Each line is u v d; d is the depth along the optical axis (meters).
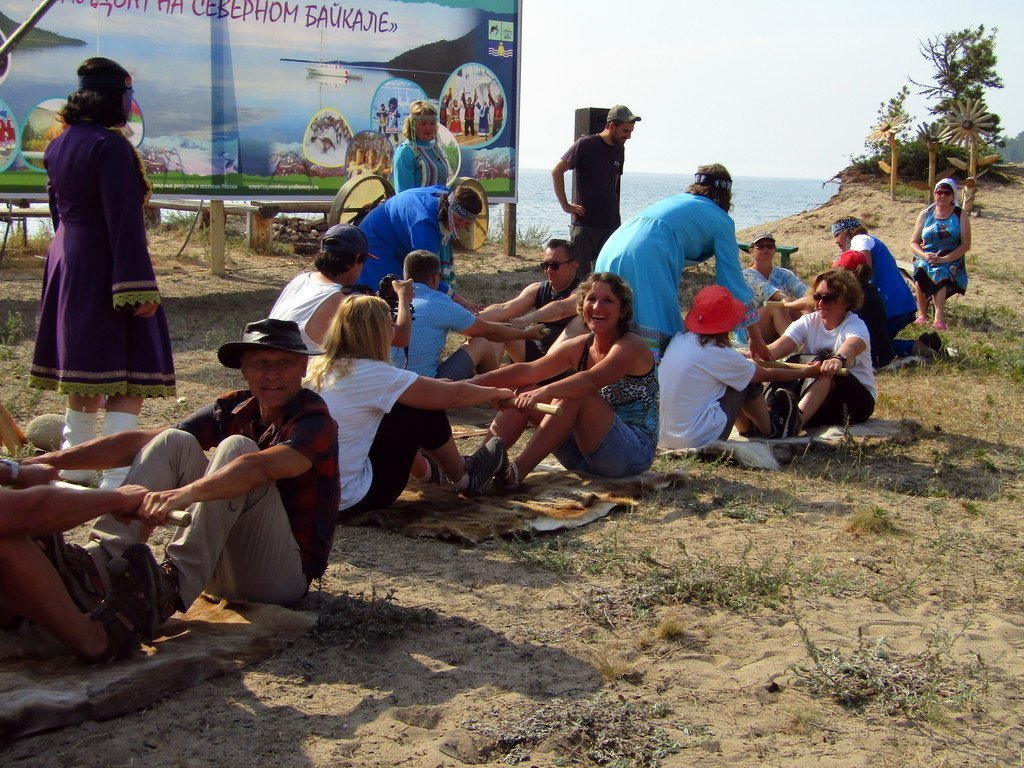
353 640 3.79
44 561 3.20
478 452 5.41
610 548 4.83
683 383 6.46
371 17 12.62
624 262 6.82
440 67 13.33
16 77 10.23
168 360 5.52
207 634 3.71
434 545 4.88
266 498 3.76
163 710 3.27
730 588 4.40
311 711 3.32
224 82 11.61
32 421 5.95
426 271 6.34
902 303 9.45
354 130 12.71
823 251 17.91
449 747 3.15
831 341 7.21
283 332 3.79
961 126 22.34
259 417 3.95
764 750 3.21
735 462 6.34
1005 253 17.67
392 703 3.40
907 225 20.30
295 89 12.14
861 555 4.93
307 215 17.05
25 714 3.04
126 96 5.36
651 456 5.89
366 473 4.99
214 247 12.84
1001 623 4.20
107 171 5.14
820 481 6.13
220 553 3.72
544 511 5.24
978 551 5.04
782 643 3.96
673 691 3.58
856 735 3.33
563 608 4.22
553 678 3.62
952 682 3.68
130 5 10.82
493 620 4.08
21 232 14.21
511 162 14.46
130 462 3.83
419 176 9.09
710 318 6.41
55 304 5.37
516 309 7.42
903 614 4.30
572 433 5.82
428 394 4.91
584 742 3.22
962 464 6.64
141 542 3.78
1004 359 9.74
